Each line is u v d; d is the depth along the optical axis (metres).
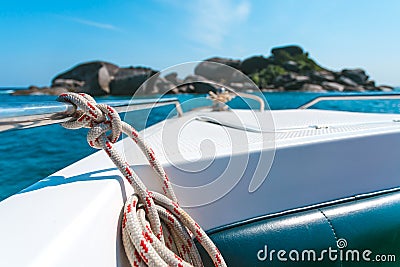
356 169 1.14
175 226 0.68
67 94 0.63
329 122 1.59
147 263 0.52
